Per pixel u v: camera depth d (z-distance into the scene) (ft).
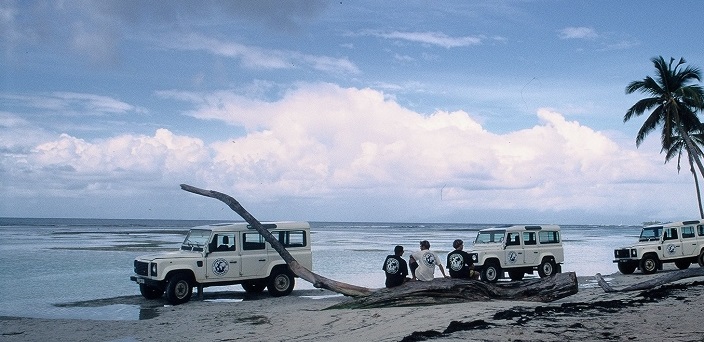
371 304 44.04
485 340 28.99
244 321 41.75
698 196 122.93
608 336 29.91
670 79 114.32
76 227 401.08
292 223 60.29
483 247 72.28
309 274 52.85
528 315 37.01
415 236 289.74
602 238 296.71
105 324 41.70
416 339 29.73
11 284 69.72
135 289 65.41
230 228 57.11
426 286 44.39
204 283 54.95
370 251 140.36
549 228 75.10
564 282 46.88
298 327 36.88
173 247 144.05
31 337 37.01
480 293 45.27
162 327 40.11
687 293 49.85
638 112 118.11
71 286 67.92
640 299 45.06
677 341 28.45
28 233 255.09
